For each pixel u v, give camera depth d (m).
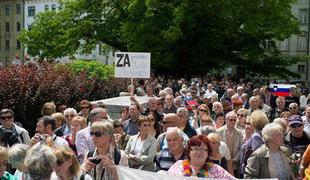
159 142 7.91
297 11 70.00
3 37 92.62
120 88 21.08
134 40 39.66
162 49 41.06
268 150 6.45
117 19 43.81
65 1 48.62
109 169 5.68
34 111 14.34
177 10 38.00
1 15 93.25
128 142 7.84
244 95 16.23
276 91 24.77
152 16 39.44
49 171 4.34
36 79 14.72
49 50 46.72
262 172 6.43
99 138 6.02
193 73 44.72
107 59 70.19
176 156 6.90
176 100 13.47
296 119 8.17
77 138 7.56
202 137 5.77
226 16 40.34
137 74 13.49
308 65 69.25
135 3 39.09
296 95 19.56
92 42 45.19
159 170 6.80
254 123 7.72
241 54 46.38
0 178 5.16
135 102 11.03
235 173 8.51
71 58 46.22
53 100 14.86
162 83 32.47
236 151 8.95
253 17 40.75
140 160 7.50
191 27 40.78
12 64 16.92
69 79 16.95
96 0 44.41
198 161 5.68
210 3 39.47
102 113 7.73
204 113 10.77
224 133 8.99
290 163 6.62
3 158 5.11
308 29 69.44
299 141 8.19
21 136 8.89
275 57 48.19
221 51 45.78
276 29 43.22
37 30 47.25
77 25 44.47
